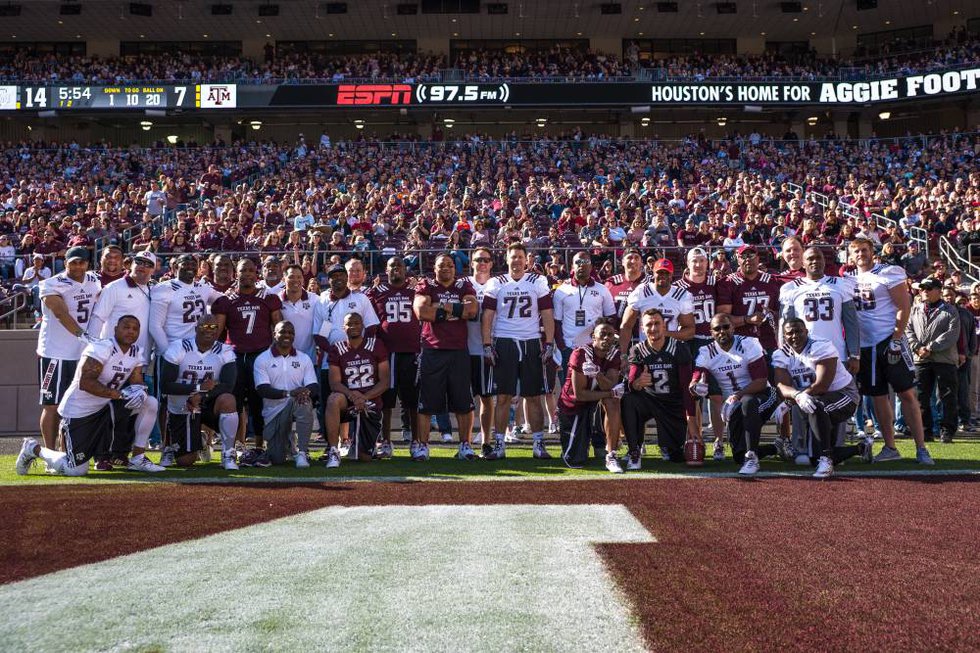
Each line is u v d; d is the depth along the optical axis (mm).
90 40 33000
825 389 5539
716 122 32000
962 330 7828
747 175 22703
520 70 28859
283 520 3811
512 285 6746
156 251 11734
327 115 30375
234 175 23188
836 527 3580
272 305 6910
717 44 33781
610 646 2104
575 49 33344
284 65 30562
